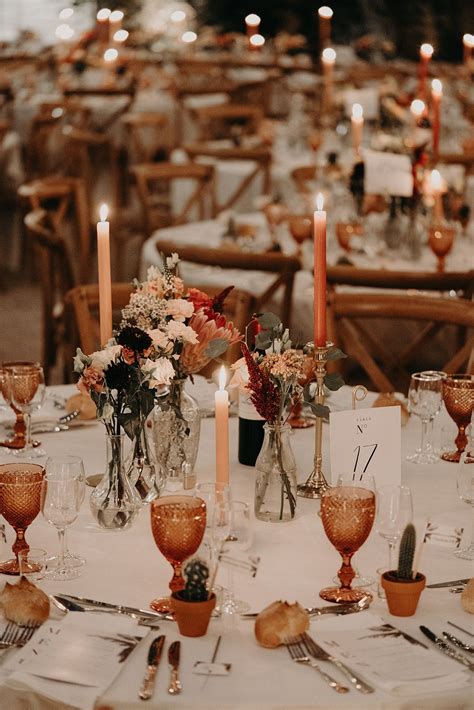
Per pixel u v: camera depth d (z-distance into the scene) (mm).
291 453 2053
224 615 1648
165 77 10086
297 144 7102
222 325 2133
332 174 5531
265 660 1520
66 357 4730
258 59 10750
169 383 1973
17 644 1559
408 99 5449
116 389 1949
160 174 6250
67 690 1436
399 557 1671
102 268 2145
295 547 1935
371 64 10844
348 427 2061
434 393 2424
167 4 12539
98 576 1816
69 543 1953
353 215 4797
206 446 2496
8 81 9375
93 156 8227
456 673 1471
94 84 9703
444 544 1959
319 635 1563
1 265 7957
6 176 7859
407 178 4355
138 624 1604
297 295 4051
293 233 4348
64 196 5641
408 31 12688
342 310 3299
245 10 12781
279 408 1997
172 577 1792
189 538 1671
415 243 4430
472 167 6105
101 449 2469
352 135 6504
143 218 7148
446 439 2490
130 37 11570
